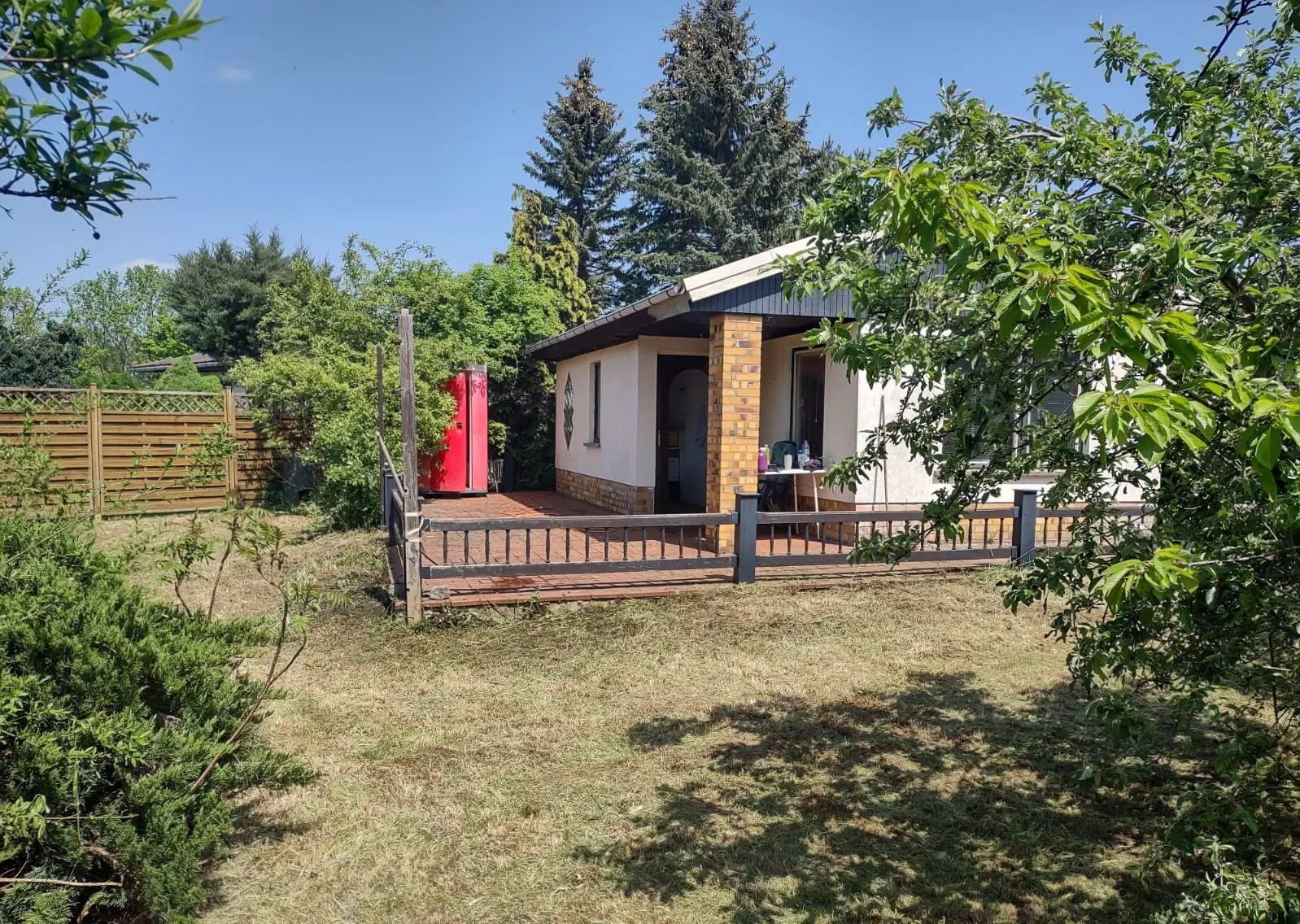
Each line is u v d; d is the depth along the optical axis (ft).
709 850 11.60
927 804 12.96
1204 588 8.14
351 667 19.07
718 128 98.63
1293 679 8.73
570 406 53.21
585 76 108.99
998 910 10.26
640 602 23.88
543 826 12.22
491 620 22.11
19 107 4.42
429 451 44.47
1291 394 5.70
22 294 13.57
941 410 10.43
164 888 8.70
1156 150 9.21
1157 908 10.23
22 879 7.72
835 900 10.46
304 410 45.24
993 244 6.20
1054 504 10.90
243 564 30.63
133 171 4.97
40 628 9.34
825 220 10.37
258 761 10.91
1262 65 10.22
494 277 60.80
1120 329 5.43
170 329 112.06
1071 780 13.79
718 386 29.86
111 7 4.19
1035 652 20.76
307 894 10.48
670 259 96.27
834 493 33.81
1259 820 9.87
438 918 10.02
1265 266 8.35
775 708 16.96
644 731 15.74
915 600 24.86
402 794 13.12
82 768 8.98
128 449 41.55
